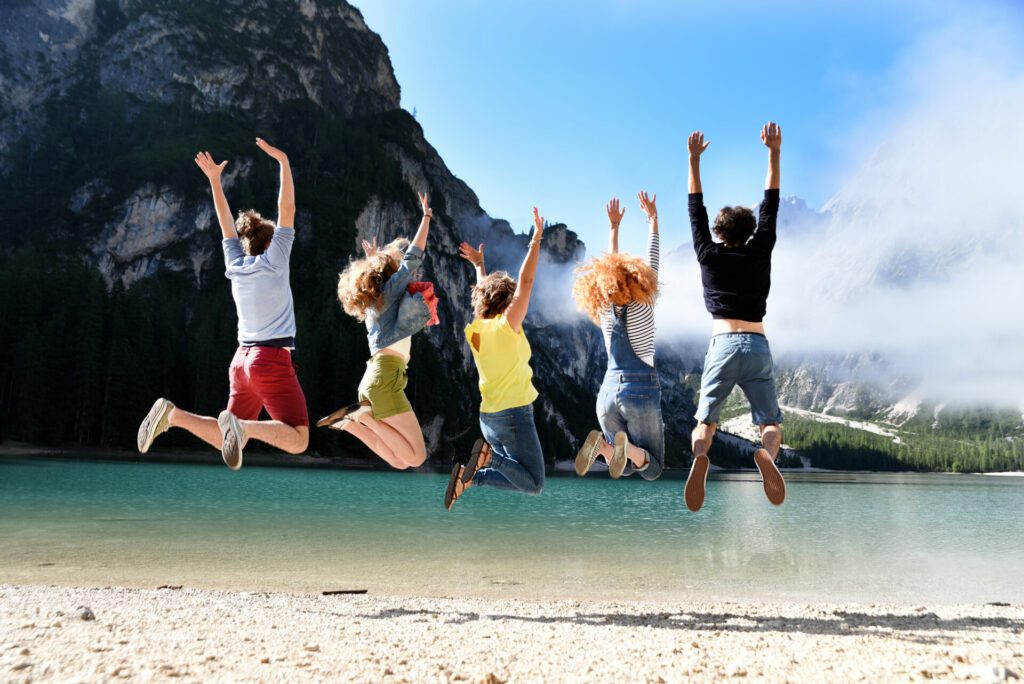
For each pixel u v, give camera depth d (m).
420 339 107.81
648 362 5.36
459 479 5.18
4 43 147.75
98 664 3.69
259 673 3.69
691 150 5.36
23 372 72.44
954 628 7.00
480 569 13.74
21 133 140.62
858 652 4.94
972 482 120.69
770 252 5.11
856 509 39.16
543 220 5.14
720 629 6.87
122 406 74.88
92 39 161.88
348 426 5.47
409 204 177.38
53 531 16.56
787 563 15.90
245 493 32.50
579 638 5.70
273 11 197.38
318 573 12.54
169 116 152.25
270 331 5.25
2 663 3.62
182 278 120.00
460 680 3.75
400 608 8.73
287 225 5.39
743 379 5.09
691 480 4.99
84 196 121.25
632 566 14.76
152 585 10.70
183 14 174.25
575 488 57.97
